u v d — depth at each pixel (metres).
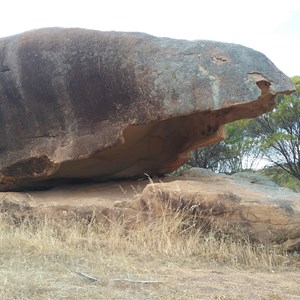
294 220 5.84
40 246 5.44
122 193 7.49
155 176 8.56
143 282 4.29
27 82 7.35
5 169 7.70
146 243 5.94
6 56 7.46
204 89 6.63
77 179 8.23
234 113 7.24
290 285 4.66
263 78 6.56
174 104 6.72
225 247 5.84
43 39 7.28
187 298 3.89
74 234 6.14
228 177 8.13
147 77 6.84
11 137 7.60
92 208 6.90
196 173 8.54
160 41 6.99
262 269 5.40
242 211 5.98
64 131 7.29
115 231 6.24
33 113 7.41
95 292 3.92
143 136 7.77
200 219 6.14
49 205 7.17
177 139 8.16
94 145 7.11
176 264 5.29
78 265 4.85
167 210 6.27
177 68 6.78
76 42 7.14
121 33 7.08
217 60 6.71
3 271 4.43
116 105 7.00
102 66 7.01
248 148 16.28
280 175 16.48
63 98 7.22
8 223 7.04
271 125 15.91
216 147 16.17
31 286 3.93
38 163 7.52
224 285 4.52
